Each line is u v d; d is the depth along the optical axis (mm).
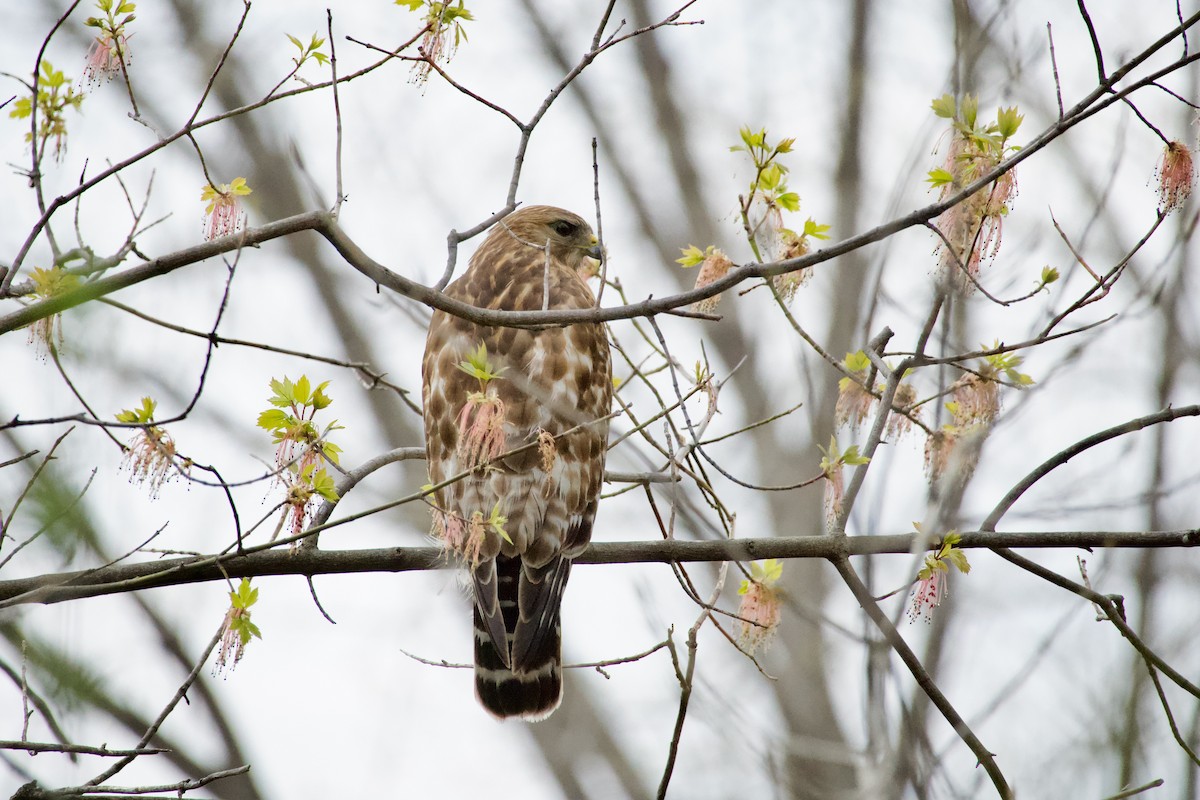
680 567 9219
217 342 7445
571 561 9742
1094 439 9062
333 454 7984
